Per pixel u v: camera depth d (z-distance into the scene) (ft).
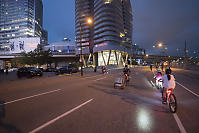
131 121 10.44
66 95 19.80
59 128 9.22
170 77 13.38
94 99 17.39
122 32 220.43
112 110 13.07
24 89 25.41
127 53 237.45
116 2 205.36
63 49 314.96
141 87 27.04
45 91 23.17
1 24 395.96
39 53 164.55
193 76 48.24
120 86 24.57
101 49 198.08
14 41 325.83
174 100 12.32
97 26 211.00
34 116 11.48
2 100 17.07
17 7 389.39
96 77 50.75
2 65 311.27
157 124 9.91
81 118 11.02
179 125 9.74
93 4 228.84
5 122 10.24
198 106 14.33
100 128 9.21
